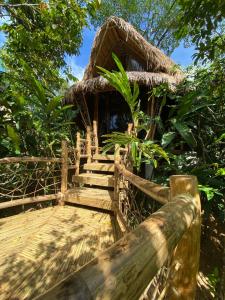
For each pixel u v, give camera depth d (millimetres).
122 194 3074
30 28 4008
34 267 1937
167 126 4926
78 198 3705
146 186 1427
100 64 6176
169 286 910
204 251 4301
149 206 3822
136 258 387
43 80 5312
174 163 4223
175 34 2330
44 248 2281
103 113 6848
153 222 539
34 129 4711
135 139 3268
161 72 5305
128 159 4094
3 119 4281
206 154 4293
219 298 2490
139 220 2242
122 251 388
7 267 1931
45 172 4379
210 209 3887
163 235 509
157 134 5219
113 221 3092
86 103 6195
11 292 1621
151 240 456
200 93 4012
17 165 4289
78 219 3145
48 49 5188
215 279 2771
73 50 5258
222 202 3783
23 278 1783
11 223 2971
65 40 5090
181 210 705
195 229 929
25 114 4363
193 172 3648
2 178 4168
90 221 3072
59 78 5598
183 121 4273
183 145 5246
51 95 5281
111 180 3959
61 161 3920
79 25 3852
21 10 3881
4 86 4523
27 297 1572
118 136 3223
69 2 3330
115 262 352
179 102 4648
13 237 2537
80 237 2557
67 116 5605
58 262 2021
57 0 3311
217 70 4004
